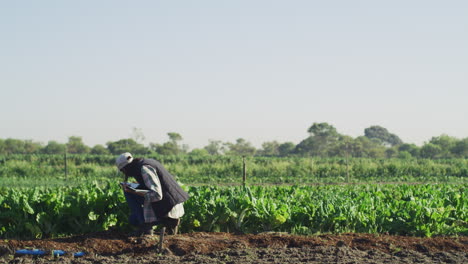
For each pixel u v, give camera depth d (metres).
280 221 8.91
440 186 17.52
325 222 9.19
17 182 28.00
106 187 10.66
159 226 8.64
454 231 9.24
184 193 7.34
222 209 8.92
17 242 7.51
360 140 131.38
